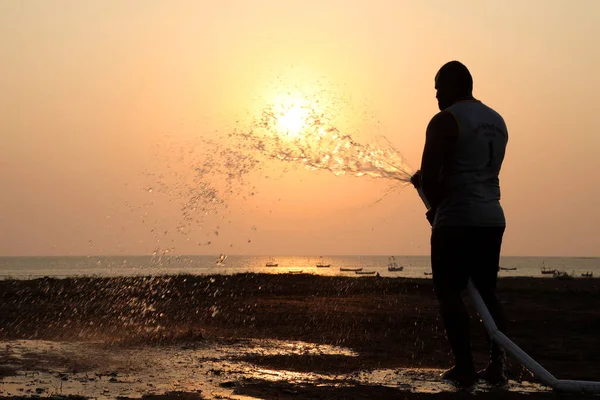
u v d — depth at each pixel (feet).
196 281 58.18
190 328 25.41
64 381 14.25
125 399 12.25
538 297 43.62
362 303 38.47
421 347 21.22
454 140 14.26
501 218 14.58
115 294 43.42
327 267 521.24
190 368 16.15
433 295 47.50
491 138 14.44
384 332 25.03
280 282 58.75
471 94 15.14
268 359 17.87
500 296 44.62
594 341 22.34
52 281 55.62
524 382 14.88
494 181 14.69
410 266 549.95
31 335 22.88
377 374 15.66
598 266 583.99
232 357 18.15
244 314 31.14
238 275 68.33
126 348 19.63
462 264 14.44
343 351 19.89
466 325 14.37
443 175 14.44
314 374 15.55
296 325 26.86
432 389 13.65
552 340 22.62
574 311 33.17
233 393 12.98
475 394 13.21
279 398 12.53
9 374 15.07
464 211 14.26
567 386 13.33
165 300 39.11
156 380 14.44
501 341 13.98
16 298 39.55
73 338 21.98
